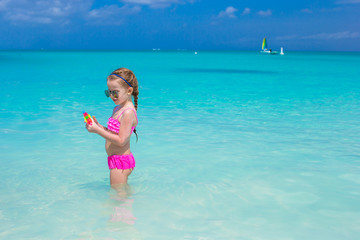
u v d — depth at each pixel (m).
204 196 3.46
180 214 3.05
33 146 5.26
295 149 5.28
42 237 2.62
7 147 5.18
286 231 2.77
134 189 3.63
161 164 4.49
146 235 2.67
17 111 8.34
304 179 3.98
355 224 2.90
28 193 3.50
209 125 7.04
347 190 3.65
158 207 3.19
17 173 4.08
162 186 3.72
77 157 4.75
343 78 21.73
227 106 9.79
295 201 3.36
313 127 6.96
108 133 3.37
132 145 5.41
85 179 3.93
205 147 5.35
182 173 4.16
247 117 8.05
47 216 2.98
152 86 15.80
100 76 20.58
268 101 11.00
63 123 6.99
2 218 2.93
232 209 3.16
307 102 10.84
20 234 2.67
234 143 5.62
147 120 7.51
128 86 3.44
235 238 2.65
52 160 4.60
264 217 3.01
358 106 9.99
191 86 15.96
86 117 3.27
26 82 16.36
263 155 4.95
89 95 11.79
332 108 9.59
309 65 42.72
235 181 3.90
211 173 4.16
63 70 26.34
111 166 3.64
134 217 2.98
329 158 4.82
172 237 2.64
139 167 4.36
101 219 2.94
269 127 6.92
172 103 10.27
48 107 9.06
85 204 3.24
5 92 12.30
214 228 2.80
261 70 30.75
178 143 5.57
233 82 18.34
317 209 3.18
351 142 5.74
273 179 3.97
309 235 2.71
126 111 3.46
